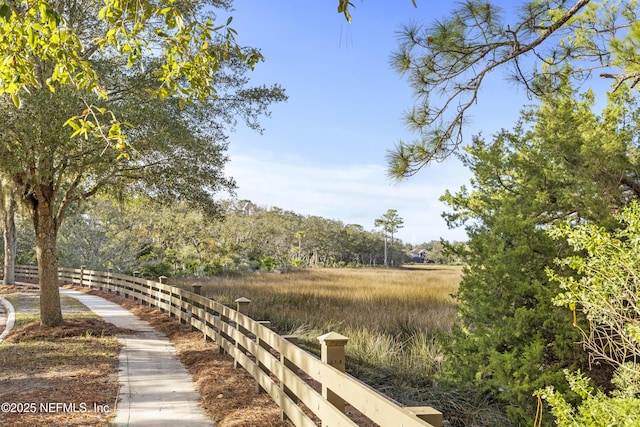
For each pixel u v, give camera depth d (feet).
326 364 12.50
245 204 159.02
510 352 20.54
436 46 15.93
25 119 24.06
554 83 17.58
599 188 20.74
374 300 50.01
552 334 20.71
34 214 33.65
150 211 86.58
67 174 33.99
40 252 33.58
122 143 14.24
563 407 12.20
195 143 32.83
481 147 25.29
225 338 25.02
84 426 15.66
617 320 12.87
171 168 34.01
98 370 22.82
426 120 17.35
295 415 14.57
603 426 11.33
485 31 15.78
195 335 30.99
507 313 21.44
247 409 16.83
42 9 11.58
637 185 21.72
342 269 164.66
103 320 37.70
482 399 21.97
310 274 112.27
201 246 100.73
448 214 26.37
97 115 25.95
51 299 33.50
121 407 17.72
